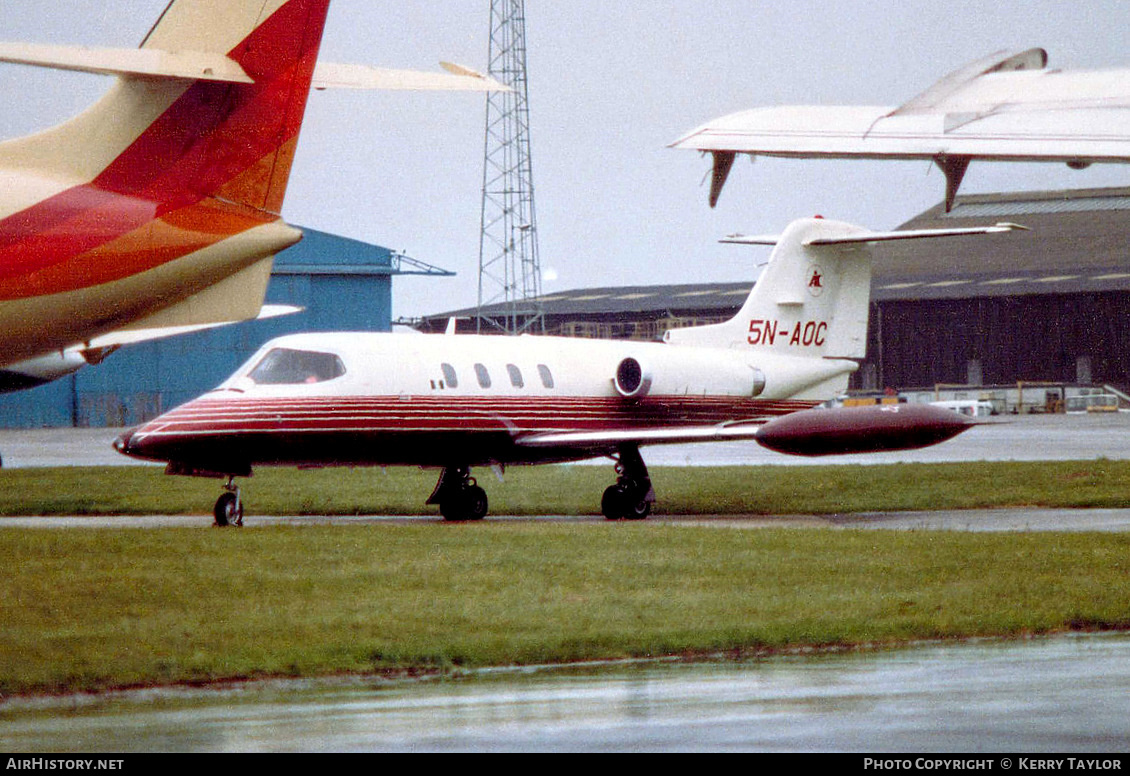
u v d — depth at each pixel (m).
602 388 111.44
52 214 74.19
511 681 46.25
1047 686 44.34
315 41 79.81
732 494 124.06
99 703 43.25
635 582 64.50
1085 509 111.19
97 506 114.00
